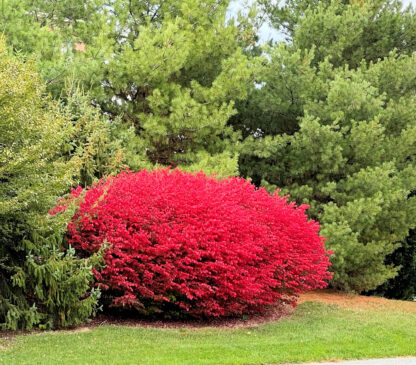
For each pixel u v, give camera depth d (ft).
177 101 48.44
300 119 52.01
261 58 53.62
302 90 52.31
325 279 51.16
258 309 35.70
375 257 50.98
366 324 33.94
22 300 27.84
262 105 53.52
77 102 43.16
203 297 31.71
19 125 25.90
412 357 26.25
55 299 28.25
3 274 28.19
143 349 24.48
